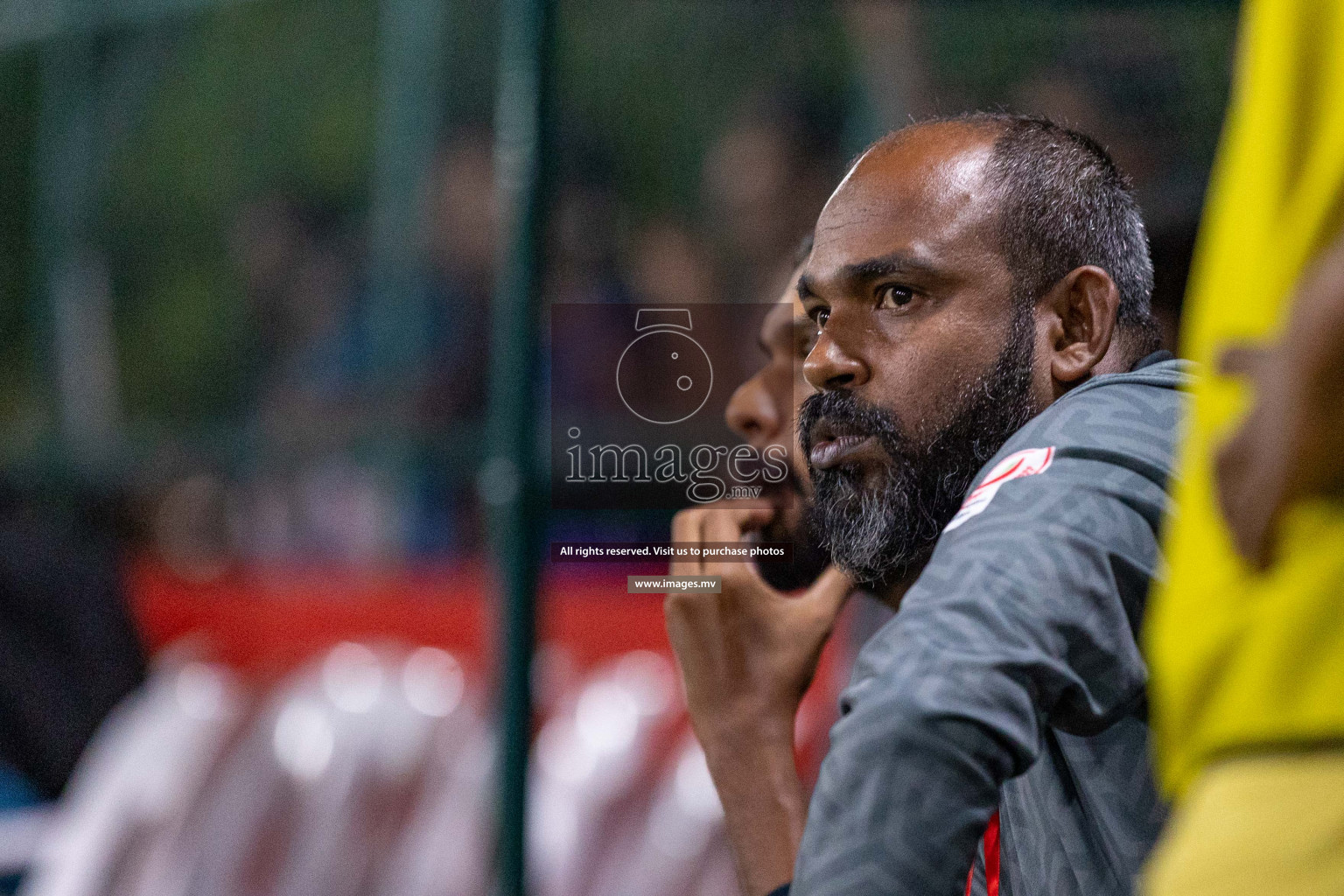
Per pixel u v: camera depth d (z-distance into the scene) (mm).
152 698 10547
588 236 15609
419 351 16094
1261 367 2891
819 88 14625
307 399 17203
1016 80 12430
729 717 5285
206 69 17969
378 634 14016
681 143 15500
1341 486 2801
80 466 17172
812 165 14719
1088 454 3869
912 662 3463
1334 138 2834
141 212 18297
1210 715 2943
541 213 6867
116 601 11555
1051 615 3545
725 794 5242
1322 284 2754
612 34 15859
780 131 14883
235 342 17891
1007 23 12438
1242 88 3092
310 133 17391
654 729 11070
